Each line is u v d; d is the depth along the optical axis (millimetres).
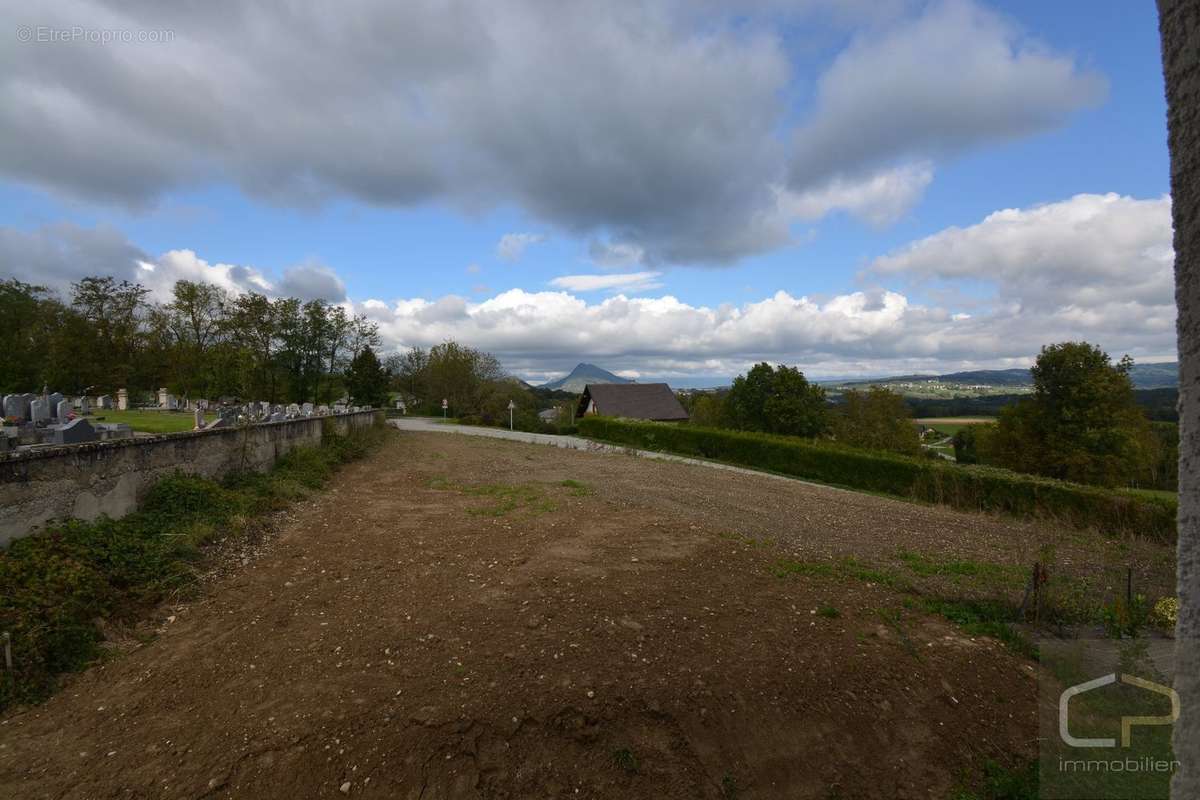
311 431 16938
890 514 12438
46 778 3389
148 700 4156
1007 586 7027
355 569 6879
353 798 3348
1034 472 26500
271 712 3949
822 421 41000
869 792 3682
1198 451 1062
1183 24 1152
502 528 8930
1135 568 8672
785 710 4141
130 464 7797
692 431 26297
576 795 3520
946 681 4594
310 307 45438
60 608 4879
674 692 4188
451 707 3932
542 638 4938
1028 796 3574
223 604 5840
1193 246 1114
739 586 6465
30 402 13016
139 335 39688
